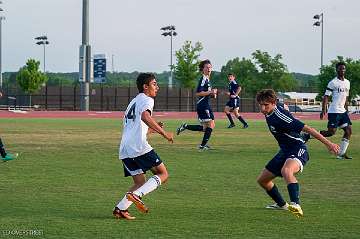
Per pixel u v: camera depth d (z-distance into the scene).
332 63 93.50
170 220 10.92
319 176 16.95
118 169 18.03
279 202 12.00
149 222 10.73
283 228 10.35
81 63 74.19
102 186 14.78
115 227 10.30
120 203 11.04
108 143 26.80
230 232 10.01
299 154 11.59
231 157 21.58
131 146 11.16
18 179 15.88
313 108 96.56
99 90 89.50
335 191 14.41
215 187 14.81
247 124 42.41
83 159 20.59
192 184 15.27
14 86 103.50
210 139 29.72
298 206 10.94
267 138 30.58
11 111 68.38
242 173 17.38
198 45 101.94
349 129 21.67
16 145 25.59
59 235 9.66
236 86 39.31
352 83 90.81
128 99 90.44
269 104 11.55
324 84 93.50
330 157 21.95
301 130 11.40
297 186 11.16
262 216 11.35
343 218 11.23
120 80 161.00
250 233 9.95
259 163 19.81
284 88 110.12
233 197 13.42
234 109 39.47
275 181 15.91
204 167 18.69
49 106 89.12
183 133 33.66
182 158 21.19
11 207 11.97
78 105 87.75
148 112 11.04
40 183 15.20
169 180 15.88
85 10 73.19
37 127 38.31
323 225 10.62
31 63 97.50
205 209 12.00
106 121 47.25
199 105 24.25
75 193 13.74
